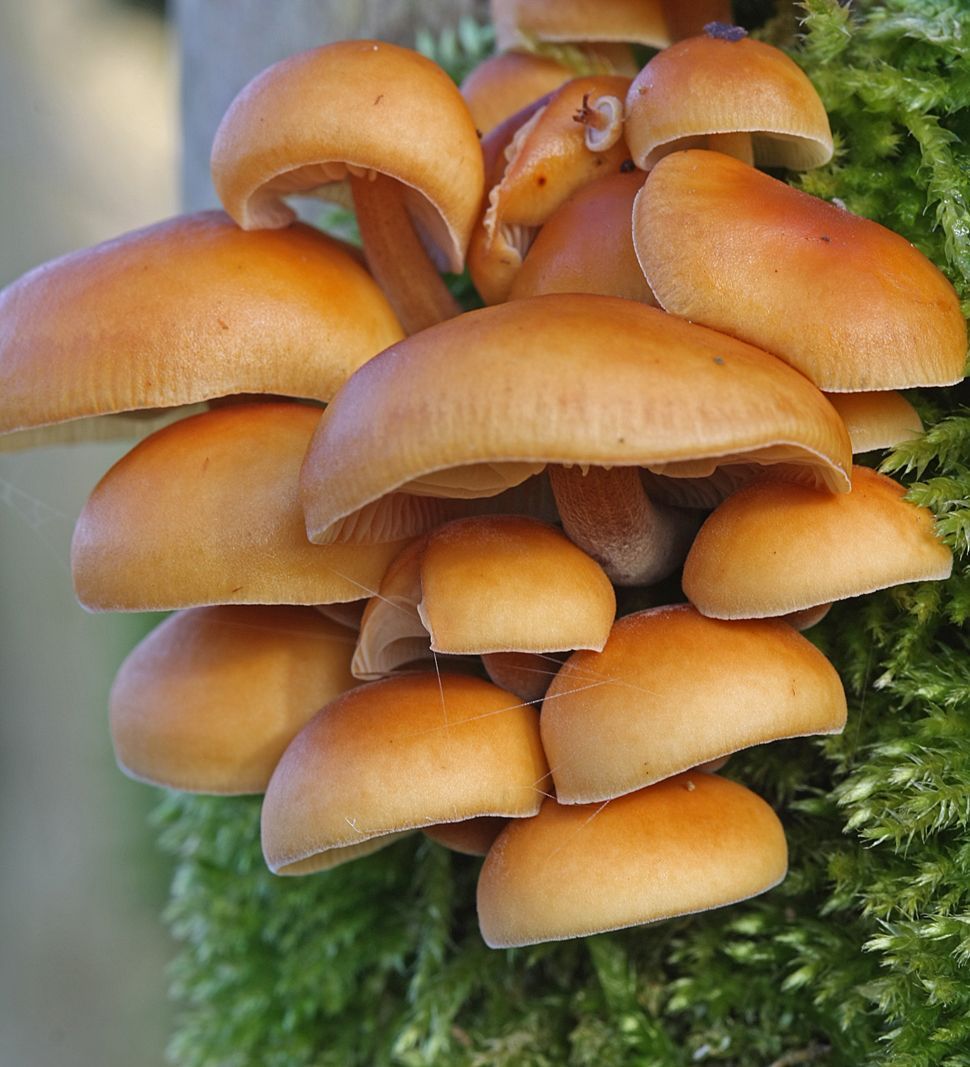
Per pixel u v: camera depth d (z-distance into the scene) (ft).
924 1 1.01
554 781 0.96
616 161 1.01
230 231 1.01
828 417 0.92
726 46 0.97
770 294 0.93
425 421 0.89
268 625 1.04
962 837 0.98
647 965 1.06
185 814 1.26
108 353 0.97
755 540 0.95
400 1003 1.14
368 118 0.97
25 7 2.33
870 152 1.03
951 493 0.96
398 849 1.14
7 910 2.43
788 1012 1.03
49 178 2.42
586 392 0.89
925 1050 0.96
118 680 1.07
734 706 0.94
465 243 1.03
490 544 0.96
